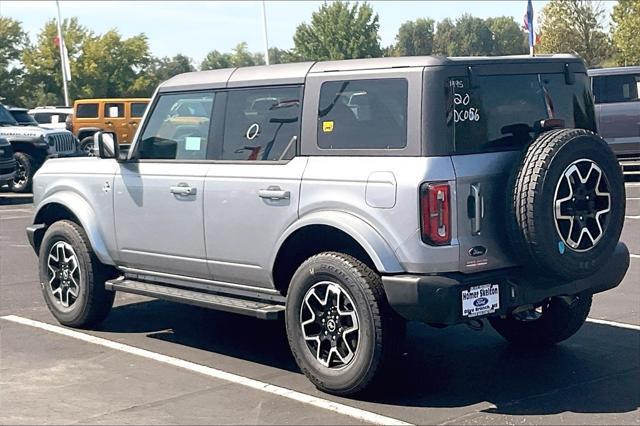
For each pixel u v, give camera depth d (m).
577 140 5.76
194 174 6.95
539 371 6.67
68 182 8.05
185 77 7.32
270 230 6.44
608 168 5.89
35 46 52.34
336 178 6.04
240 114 6.80
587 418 5.66
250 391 6.32
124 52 52.62
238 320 8.47
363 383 5.91
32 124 25.27
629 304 8.73
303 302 6.18
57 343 7.69
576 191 5.79
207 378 6.66
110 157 7.51
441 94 5.77
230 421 5.73
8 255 12.52
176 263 7.20
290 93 6.50
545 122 6.18
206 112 7.04
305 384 6.46
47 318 8.62
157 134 7.39
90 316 8.02
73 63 51.62
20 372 6.87
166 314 8.73
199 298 6.98
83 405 6.09
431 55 5.96
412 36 84.31
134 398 6.22
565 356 7.04
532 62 6.30
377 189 5.82
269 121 6.61
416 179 5.66
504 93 6.09
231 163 6.76
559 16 41.06
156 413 5.91
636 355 7.03
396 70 5.92
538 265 5.78
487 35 82.88
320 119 6.25
